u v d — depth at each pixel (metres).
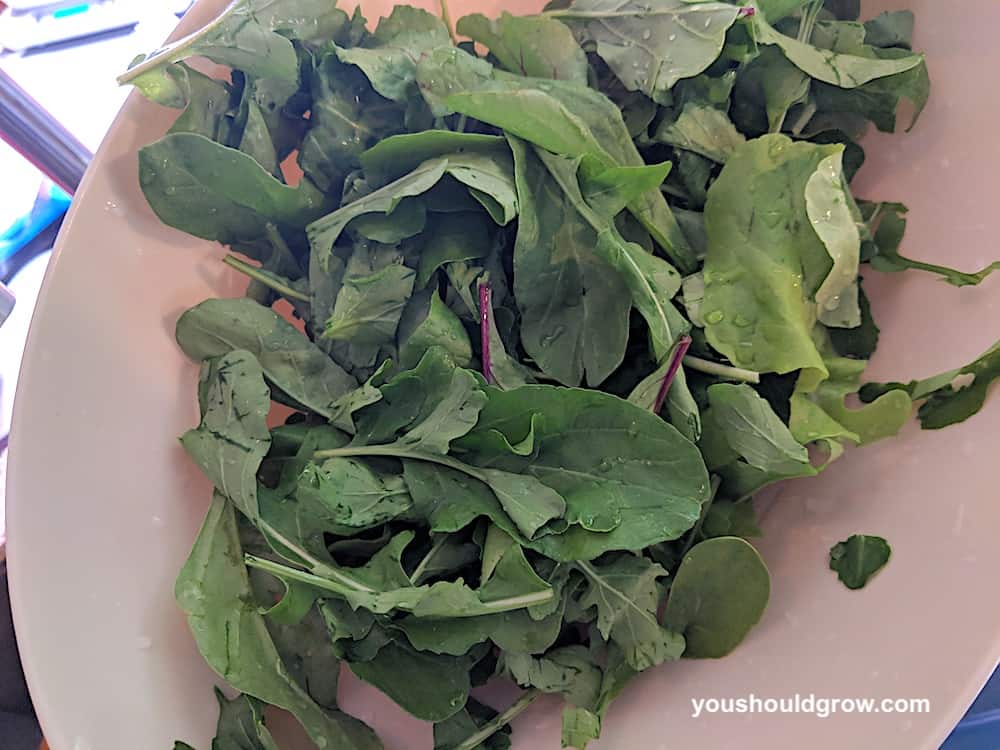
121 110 0.25
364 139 0.26
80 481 0.24
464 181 0.23
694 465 0.23
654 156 0.27
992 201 0.23
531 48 0.26
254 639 0.23
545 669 0.23
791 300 0.24
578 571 0.24
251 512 0.23
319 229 0.25
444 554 0.24
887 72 0.24
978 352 0.23
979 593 0.20
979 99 0.24
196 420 0.26
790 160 0.24
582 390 0.23
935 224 0.24
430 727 0.24
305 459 0.24
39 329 0.24
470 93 0.23
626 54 0.26
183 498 0.25
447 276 0.26
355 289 0.25
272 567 0.22
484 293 0.24
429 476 0.24
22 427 0.23
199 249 0.26
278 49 0.25
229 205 0.26
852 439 0.23
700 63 0.25
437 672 0.23
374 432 0.24
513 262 0.25
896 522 0.22
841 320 0.24
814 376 0.24
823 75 0.25
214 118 0.26
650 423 0.23
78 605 0.23
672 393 0.24
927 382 0.23
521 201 0.24
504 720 0.24
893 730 0.20
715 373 0.24
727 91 0.26
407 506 0.23
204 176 0.25
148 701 0.23
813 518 0.24
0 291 0.37
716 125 0.26
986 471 0.21
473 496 0.23
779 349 0.24
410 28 0.27
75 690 0.22
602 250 0.23
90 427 0.24
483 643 0.24
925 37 0.25
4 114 0.34
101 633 0.23
